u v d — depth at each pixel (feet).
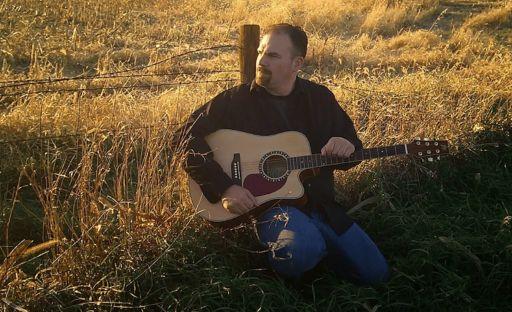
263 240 11.49
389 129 16.48
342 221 11.76
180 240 11.39
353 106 17.70
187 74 23.66
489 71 23.98
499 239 12.84
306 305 10.82
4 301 9.66
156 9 38.65
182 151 11.80
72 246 10.68
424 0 42.88
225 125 12.14
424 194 15.15
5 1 33.35
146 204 11.69
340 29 37.17
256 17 37.60
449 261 12.41
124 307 9.96
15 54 26.12
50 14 33.99
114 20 34.22
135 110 16.78
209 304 10.44
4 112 17.16
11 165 14.40
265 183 11.76
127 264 10.79
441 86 20.27
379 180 14.94
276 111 12.11
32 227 12.78
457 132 17.04
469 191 15.70
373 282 11.70
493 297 11.75
